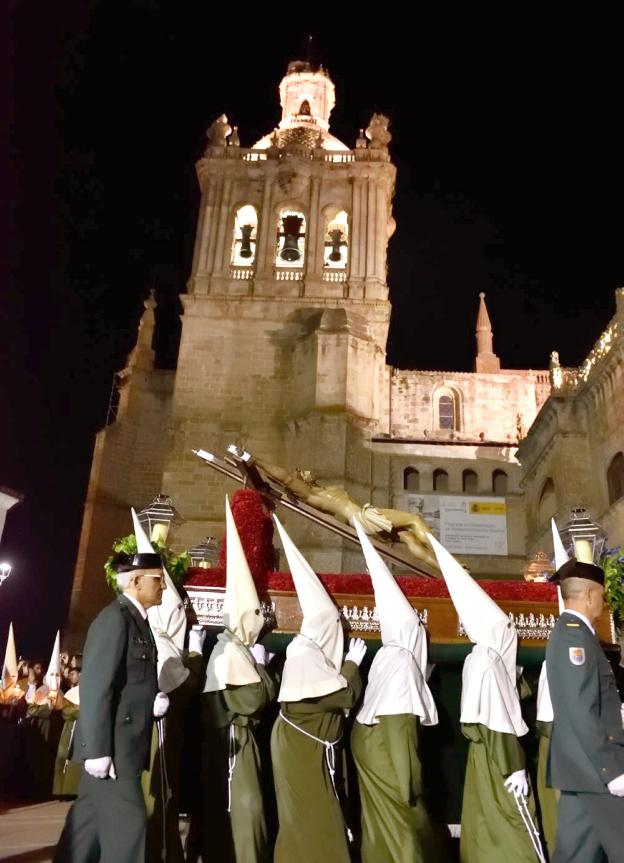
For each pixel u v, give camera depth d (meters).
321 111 50.12
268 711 7.86
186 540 34.00
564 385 31.53
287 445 36.19
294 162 41.56
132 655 5.56
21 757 14.00
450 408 41.25
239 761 6.59
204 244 40.38
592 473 30.12
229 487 35.16
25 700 15.30
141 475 42.44
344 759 7.00
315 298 38.78
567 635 5.37
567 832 5.10
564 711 5.19
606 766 4.86
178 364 37.78
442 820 7.73
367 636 7.79
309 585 7.02
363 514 10.59
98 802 5.09
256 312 38.75
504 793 6.34
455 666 8.03
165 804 6.55
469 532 36.06
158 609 7.27
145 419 43.75
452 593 7.08
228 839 6.40
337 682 6.55
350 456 35.09
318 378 36.16
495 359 45.16
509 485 37.34
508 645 6.85
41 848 8.41
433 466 37.16
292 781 6.41
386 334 40.00
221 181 42.16
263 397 37.16
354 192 41.62
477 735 6.44
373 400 36.75
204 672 7.71
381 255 40.25
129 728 5.32
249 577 7.19
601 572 5.75
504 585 8.06
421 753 7.74
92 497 40.53
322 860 6.12
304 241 41.09
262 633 7.72
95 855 5.24
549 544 32.28
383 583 7.06
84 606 38.12
